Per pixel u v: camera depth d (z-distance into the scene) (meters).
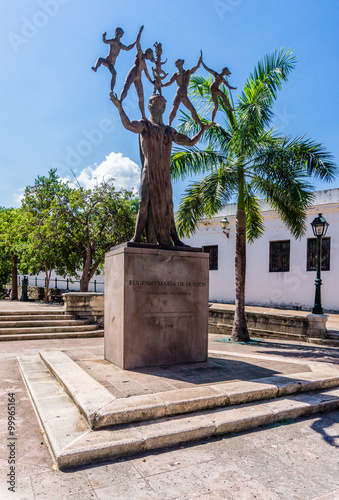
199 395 3.99
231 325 11.42
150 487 2.74
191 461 3.12
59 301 20.02
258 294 18.64
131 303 5.10
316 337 9.69
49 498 2.58
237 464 3.11
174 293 5.45
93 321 10.91
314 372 5.23
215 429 3.60
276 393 4.42
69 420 3.57
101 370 5.01
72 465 2.98
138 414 3.56
